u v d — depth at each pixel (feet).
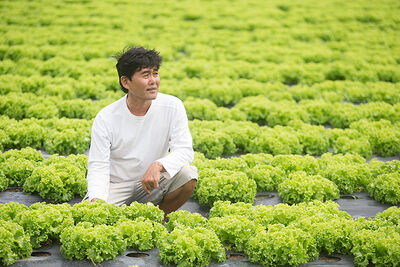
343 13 67.10
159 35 56.24
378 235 15.17
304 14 66.95
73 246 15.08
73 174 20.54
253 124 29.66
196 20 65.31
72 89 35.86
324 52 50.21
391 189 20.11
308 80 42.14
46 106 31.58
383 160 26.20
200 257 14.85
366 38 56.65
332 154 26.89
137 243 15.71
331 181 21.13
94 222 16.11
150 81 15.78
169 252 15.10
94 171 16.66
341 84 39.75
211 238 15.33
